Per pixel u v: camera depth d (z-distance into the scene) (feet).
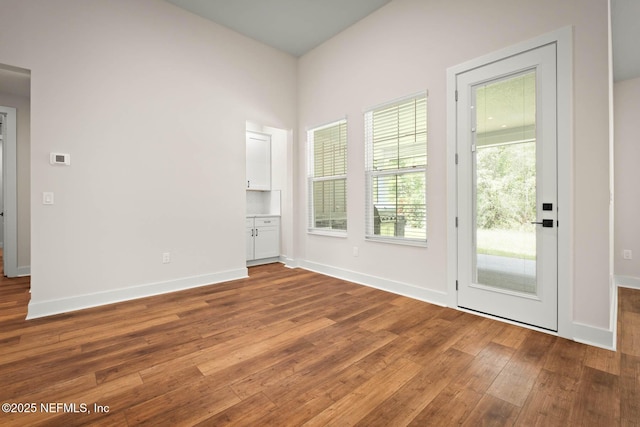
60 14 9.29
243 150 13.65
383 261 11.78
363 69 12.38
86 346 7.13
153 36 11.10
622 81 13.52
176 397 5.26
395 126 11.35
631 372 5.95
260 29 13.20
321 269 14.58
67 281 9.47
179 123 11.76
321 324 8.41
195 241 12.21
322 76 14.33
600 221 7.04
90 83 9.82
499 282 8.70
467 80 9.18
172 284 11.59
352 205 12.98
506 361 6.42
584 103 7.19
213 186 12.71
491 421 4.68
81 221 9.71
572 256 7.40
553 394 5.32
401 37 10.99
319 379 5.80
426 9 10.20
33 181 8.95
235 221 13.41
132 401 5.15
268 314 9.19
